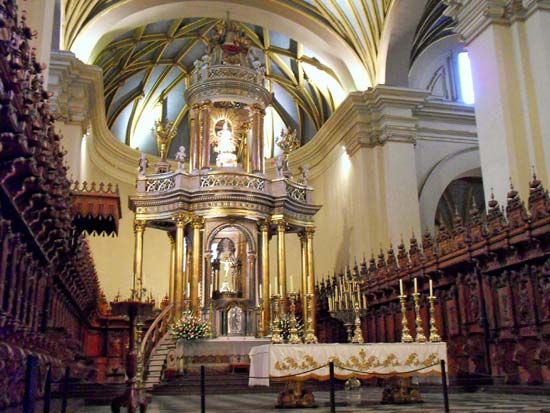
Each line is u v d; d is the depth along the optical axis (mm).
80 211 11539
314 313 19125
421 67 22641
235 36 21078
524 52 12812
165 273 24750
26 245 7816
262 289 18219
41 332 9148
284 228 19094
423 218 21219
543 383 10344
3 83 5137
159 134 21672
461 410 7254
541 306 10508
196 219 18500
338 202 22547
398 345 8742
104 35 19828
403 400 9055
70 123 17750
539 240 10383
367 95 20328
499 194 12578
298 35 21750
